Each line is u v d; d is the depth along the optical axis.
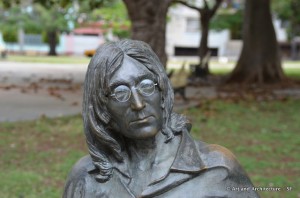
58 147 7.36
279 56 19.03
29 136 8.07
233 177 1.97
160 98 1.94
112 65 1.88
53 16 38.56
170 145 2.00
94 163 2.02
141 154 1.99
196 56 49.06
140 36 9.93
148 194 1.90
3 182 5.66
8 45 48.66
